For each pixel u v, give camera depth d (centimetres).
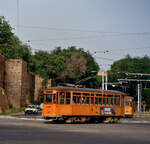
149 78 8344
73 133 1884
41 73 8325
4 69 6069
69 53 8188
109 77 8312
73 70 7506
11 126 2286
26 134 1747
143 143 1485
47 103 2942
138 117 5156
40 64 8625
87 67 7612
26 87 7106
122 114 3528
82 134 1839
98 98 3191
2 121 2914
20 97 6156
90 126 2600
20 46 8531
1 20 7462
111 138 1672
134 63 9362
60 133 1861
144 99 8931
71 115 2931
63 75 7662
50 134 1784
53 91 2922
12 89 6150
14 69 6200
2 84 5859
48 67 8244
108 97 3312
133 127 2628
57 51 9631
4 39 7419
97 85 8106
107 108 3281
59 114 2883
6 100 5469
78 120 3038
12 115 4469
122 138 1689
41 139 1531
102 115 3216
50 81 8081
